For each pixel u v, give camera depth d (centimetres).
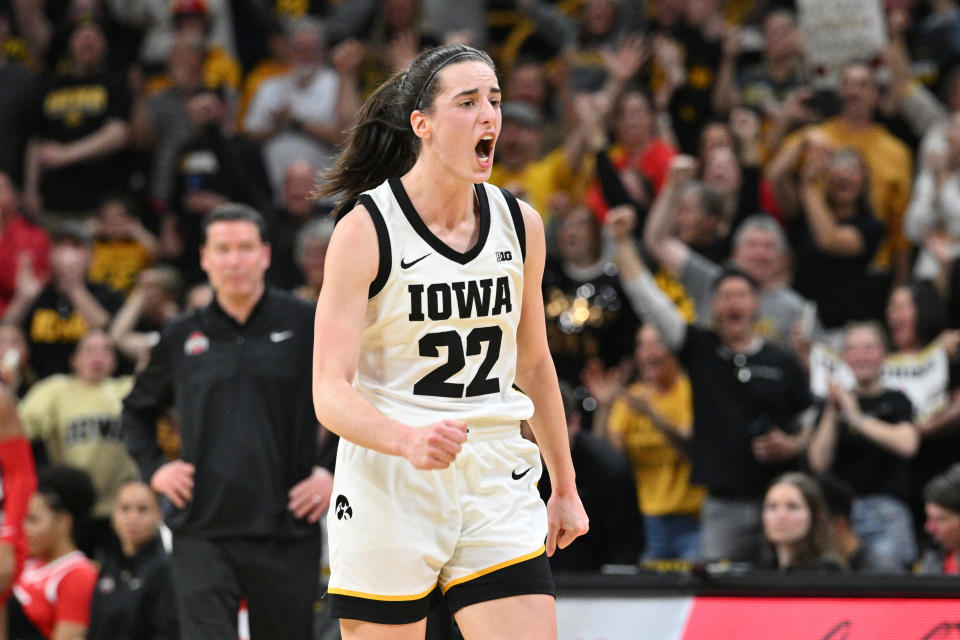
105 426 2641
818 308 2759
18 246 3200
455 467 1091
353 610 1095
